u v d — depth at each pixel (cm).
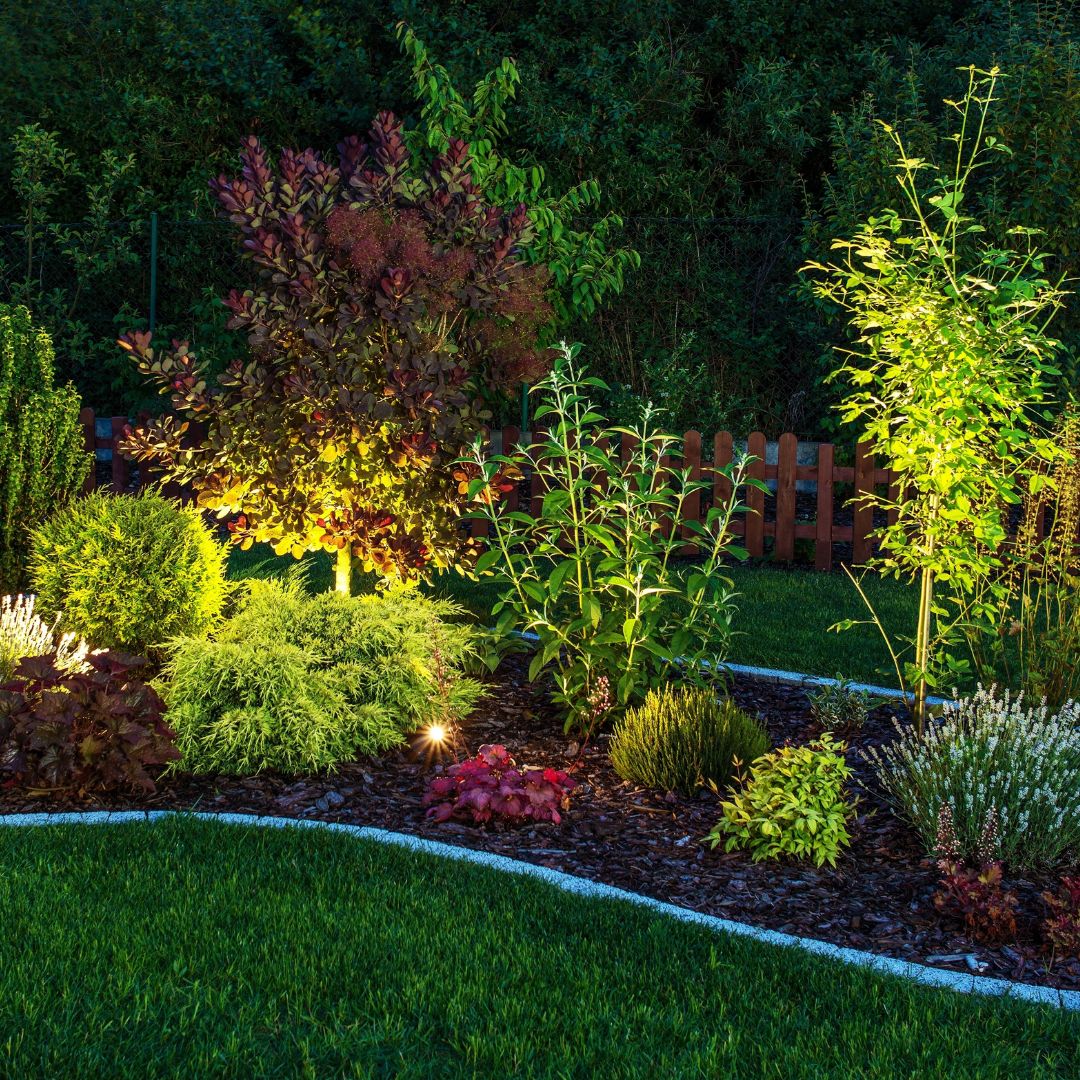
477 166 1084
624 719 612
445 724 621
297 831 500
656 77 1450
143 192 1439
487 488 682
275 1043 351
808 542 1086
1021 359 603
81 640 679
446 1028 363
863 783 574
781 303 1312
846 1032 364
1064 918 423
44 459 825
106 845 480
